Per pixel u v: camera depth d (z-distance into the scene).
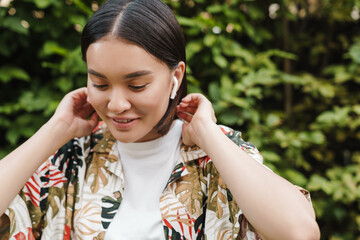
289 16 1.70
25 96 1.33
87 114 0.81
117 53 0.58
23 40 1.36
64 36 1.39
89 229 0.72
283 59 1.81
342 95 1.72
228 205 0.71
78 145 0.79
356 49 1.60
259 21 1.67
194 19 1.36
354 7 1.75
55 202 0.75
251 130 1.46
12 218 0.71
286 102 1.81
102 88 0.63
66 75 1.35
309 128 1.72
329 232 1.70
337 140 1.76
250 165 0.65
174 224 0.70
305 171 1.80
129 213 0.72
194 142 0.72
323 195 1.65
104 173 0.76
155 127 0.72
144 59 0.60
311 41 1.84
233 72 1.51
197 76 1.48
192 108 0.79
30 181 0.74
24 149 0.70
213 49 1.37
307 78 1.70
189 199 0.72
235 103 1.31
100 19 0.60
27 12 1.32
